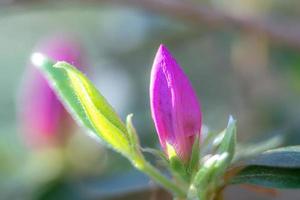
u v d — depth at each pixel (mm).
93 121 201
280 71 417
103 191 327
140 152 205
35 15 584
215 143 211
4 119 525
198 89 457
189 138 203
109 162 344
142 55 459
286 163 197
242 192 375
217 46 450
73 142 348
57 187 342
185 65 462
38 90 348
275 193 221
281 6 436
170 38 445
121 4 368
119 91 449
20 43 605
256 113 409
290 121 383
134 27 463
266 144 230
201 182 197
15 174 362
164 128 203
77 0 372
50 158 348
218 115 441
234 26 360
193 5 361
